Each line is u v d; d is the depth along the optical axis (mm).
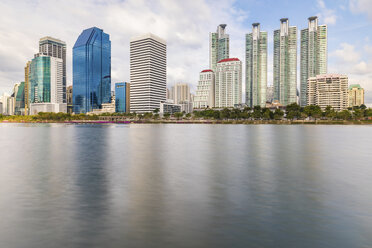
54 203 16750
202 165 30812
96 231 12562
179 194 18750
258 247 11039
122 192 19281
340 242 11516
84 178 23922
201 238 11836
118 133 99062
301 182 22422
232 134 89312
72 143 60000
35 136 83188
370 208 15867
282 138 71875
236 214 14812
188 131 110500
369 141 62656
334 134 87625
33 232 12445
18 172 26734
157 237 11945
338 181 22828
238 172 26641
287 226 13188
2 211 15281
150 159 35656
